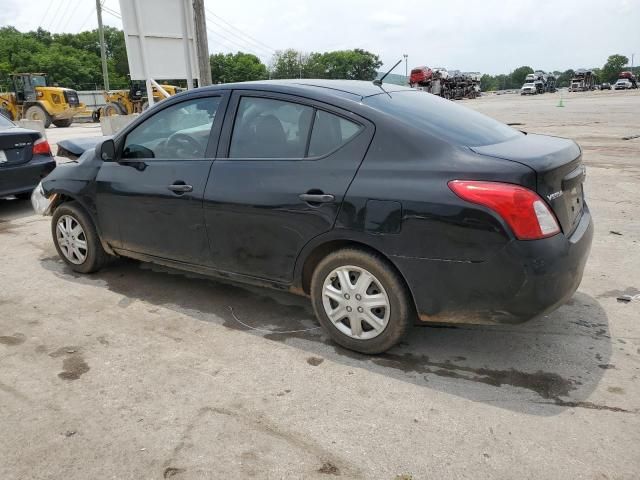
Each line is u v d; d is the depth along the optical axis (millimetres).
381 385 3057
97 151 4539
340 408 2846
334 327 3441
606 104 31359
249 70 112500
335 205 3188
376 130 3166
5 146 7004
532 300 2830
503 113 24906
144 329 3791
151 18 11273
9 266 5145
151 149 4180
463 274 2904
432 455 2482
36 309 4133
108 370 3242
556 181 2932
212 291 4457
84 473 2398
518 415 2766
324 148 3326
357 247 3244
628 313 3885
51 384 3098
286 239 3447
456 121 3443
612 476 2340
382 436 2617
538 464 2416
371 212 3072
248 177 3561
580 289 4320
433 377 3135
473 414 2779
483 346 3477
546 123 18797
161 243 4133
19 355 3432
